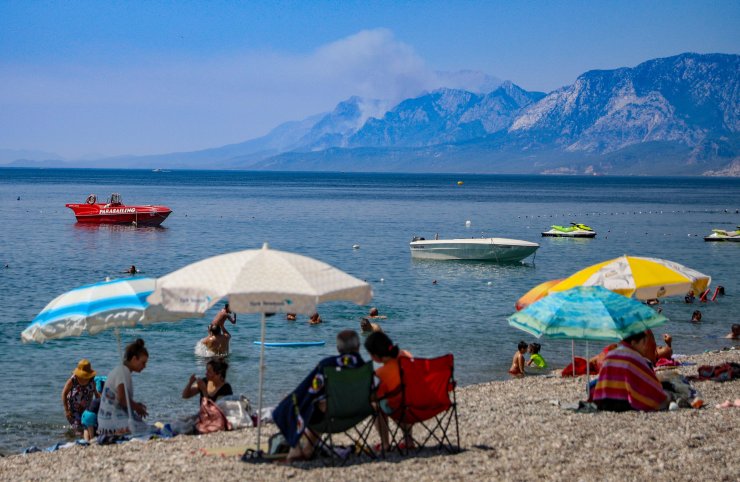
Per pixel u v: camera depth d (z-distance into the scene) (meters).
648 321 13.64
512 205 139.38
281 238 67.31
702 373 17.22
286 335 26.34
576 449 11.30
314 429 10.45
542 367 22.17
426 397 10.81
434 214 108.69
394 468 10.42
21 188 187.50
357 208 121.44
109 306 12.39
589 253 59.03
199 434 13.50
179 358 22.53
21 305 31.00
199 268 10.74
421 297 35.66
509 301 34.72
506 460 10.78
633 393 13.64
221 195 165.75
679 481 9.91
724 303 34.66
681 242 69.50
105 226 76.06
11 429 15.83
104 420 13.47
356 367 10.15
